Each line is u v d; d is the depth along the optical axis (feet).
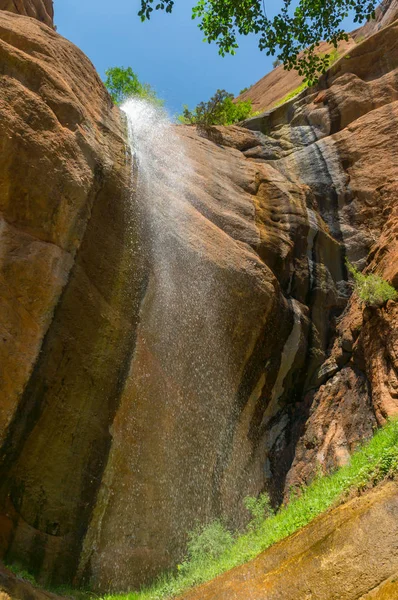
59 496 20.61
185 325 25.73
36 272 20.74
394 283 25.84
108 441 22.21
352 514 11.94
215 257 27.55
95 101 28.68
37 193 21.45
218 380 26.50
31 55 25.41
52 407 20.88
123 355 23.30
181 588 16.67
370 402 24.86
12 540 19.24
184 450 24.54
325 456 24.82
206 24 25.62
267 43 25.89
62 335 21.40
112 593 20.80
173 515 23.45
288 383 29.14
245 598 11.54
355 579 10.15
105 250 23.80
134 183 26.43
